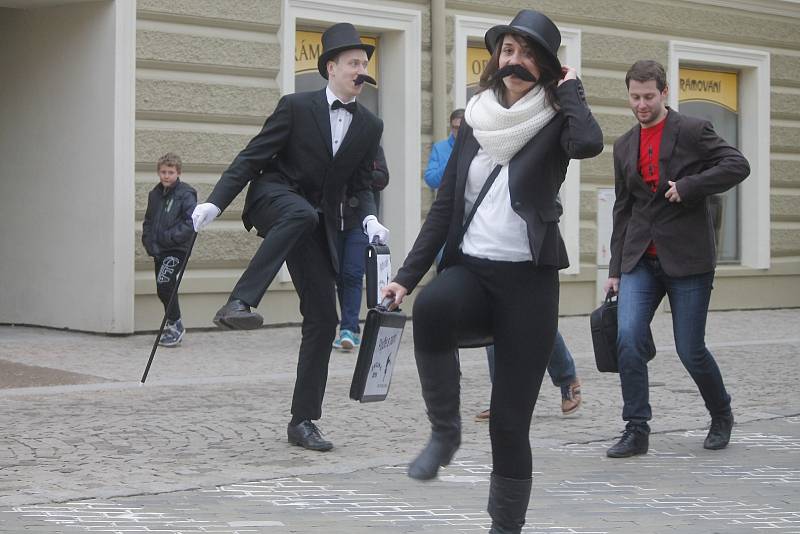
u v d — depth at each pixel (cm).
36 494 888
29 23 1952
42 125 1939
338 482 958
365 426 1203
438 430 682
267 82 1992
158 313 1889
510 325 684
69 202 1902
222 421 1209
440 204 705
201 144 1912
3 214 2006
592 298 2419
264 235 1034
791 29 2745
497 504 695
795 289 2780
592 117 683
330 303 1086
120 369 1552
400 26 2153
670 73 2534
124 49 1838
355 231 1745
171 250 1744
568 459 1076
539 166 686
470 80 2291
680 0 2539
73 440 1098
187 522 818
